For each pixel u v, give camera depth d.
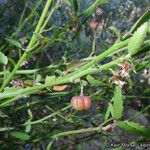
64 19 0.27
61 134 0.14
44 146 0.22
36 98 0.18
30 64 0.24
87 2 0.31
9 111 0.17
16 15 0.26
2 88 0.11
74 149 0.21
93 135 0.17
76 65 0.10
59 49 0.28
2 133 0.18
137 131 0.09
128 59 0.09
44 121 0.17
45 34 0.23
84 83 0.10
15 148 0.18
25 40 0.18
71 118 0.19
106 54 0.09
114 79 0.09
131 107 0.33
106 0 0.13
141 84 0.31
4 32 0.25
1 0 0.26
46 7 0.10
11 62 0.15
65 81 0.10
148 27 0.08
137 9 0.40
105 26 0.30
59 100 0.18
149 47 0.09
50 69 0.14
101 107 0.19
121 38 0.10
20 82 0.13
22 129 0.15
